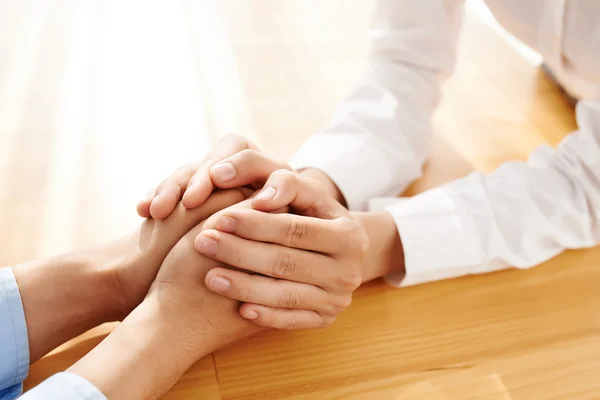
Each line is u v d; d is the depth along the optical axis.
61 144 0.74
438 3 0.69
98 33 0.91
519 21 0.68
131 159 0.73
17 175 0.70
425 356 0.59
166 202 0.57
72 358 0.57
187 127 0.77
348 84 0.85
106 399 0.49
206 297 0.54
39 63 0.84
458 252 0.62
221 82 0.83
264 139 0.76
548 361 0.59
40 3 0.97
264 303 0.54
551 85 0.87
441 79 0.73
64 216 0.67
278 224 0.54
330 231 0.55
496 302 0.63
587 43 0.65
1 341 0.54
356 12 1.02
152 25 0.94
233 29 0.94
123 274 0.57
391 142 0.68
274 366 0.57
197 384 0.56
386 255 0.61
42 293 0.55
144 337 0.52
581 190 0.63
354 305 0.62
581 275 0.65
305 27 0.97
